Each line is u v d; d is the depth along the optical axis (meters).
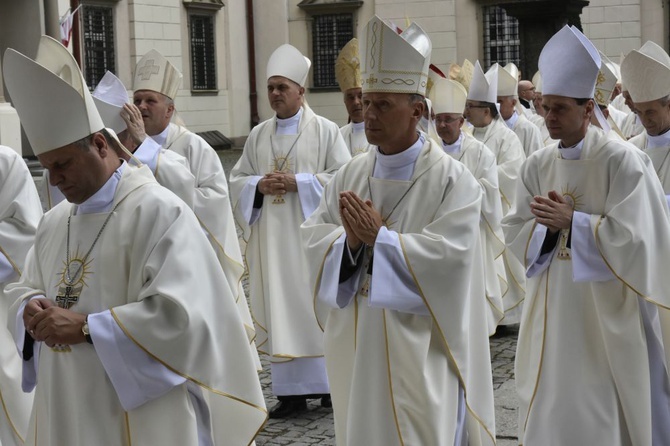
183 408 3.94
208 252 3.99
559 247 5.26
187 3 28.05
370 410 4.58
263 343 7.61
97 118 3.90
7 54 3.74
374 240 4.44
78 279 3.92
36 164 19.05
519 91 15.19
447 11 29.88
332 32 30.86
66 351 3.90
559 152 5.33
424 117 5.16
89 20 25.34
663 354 5.36
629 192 5.08
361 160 4.82
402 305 4.43
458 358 4.55
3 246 5.60
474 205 4.57
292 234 7.51
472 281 4.77
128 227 3.88
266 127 7.88
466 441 4.84
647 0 28.52
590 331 5.20
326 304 4.83
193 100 28.62
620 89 12.16
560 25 15.33
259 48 31.02
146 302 3.81
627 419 5.18
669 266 5.16
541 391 5.32
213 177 7.25
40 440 4.06
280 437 6.43
